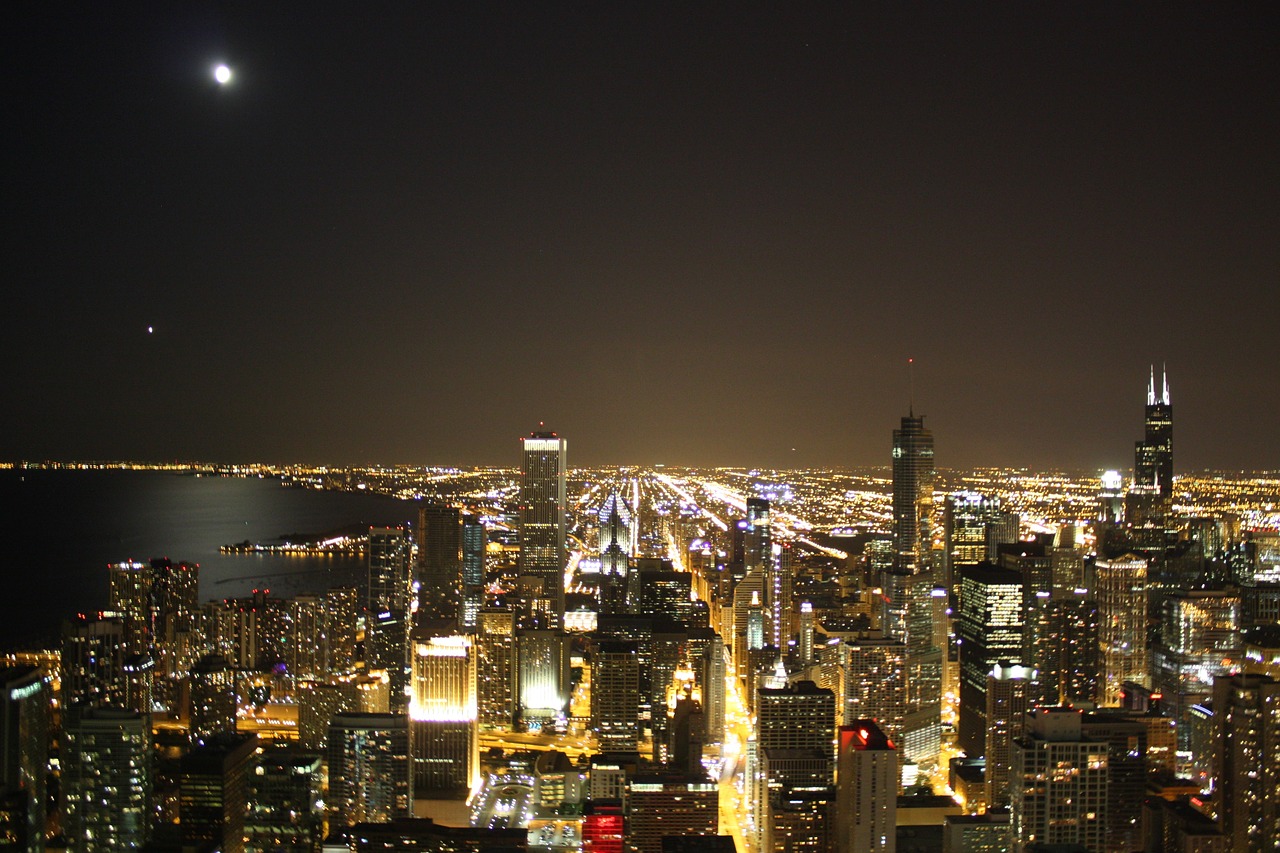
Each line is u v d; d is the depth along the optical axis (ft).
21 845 643.04
